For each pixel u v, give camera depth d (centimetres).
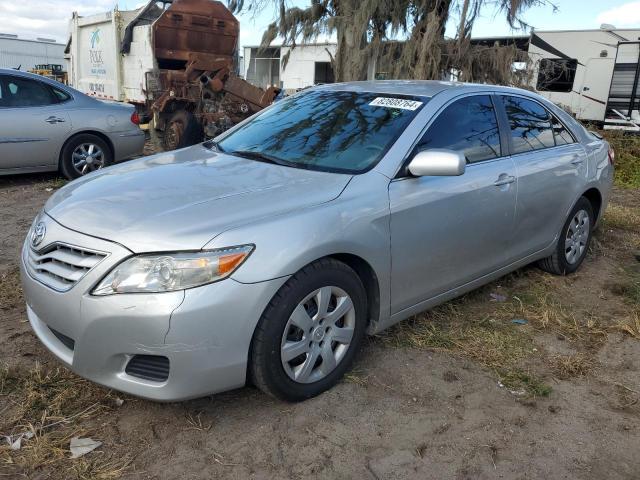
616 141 1252
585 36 1565
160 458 254
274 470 249
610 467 260
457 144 366
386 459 258
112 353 253
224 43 1273
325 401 296
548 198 437
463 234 361
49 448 255
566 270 490
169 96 1102
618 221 687
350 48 1001
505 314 410
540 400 308
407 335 367
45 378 304
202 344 249
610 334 388
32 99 734
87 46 1501
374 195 308
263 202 281
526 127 433
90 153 785
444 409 296
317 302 284
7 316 374
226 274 251
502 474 253
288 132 378
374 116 362
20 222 586
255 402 294
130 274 247
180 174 322
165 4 1274
